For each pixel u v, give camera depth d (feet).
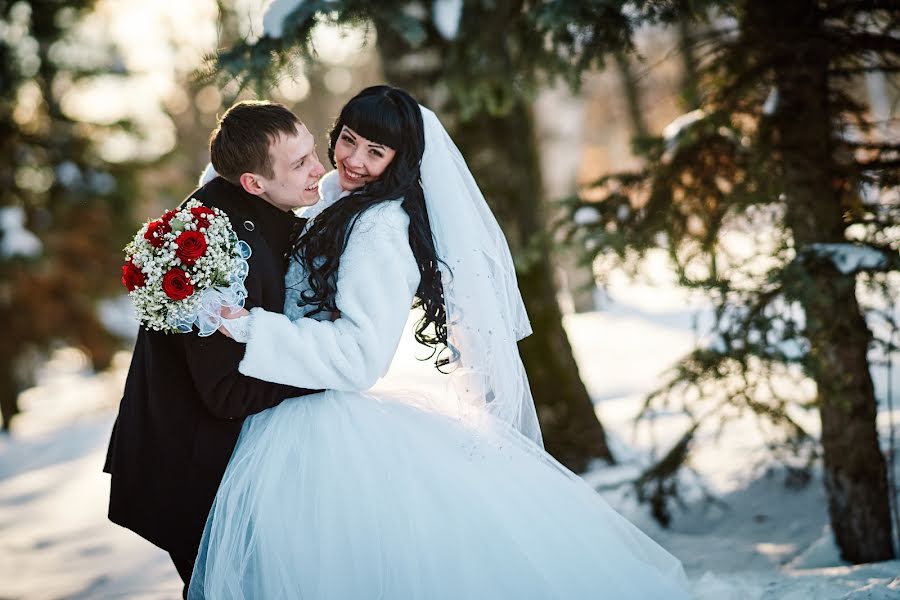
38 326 40.14
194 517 8.21
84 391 52.75
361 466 7.97
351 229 8.13
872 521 13.48
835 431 13.56
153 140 40.04
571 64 13.93
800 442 14.49
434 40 17.67
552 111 48.65
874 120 13.41
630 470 18.76
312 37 12.36
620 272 14.34
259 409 8.04
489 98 15.33
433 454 8.13
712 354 13.01
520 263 15.37
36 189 38.19
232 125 8.06
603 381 31.40
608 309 49.14
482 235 8.56
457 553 7.73
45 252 37.50
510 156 18.92
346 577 7.67
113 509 8.31
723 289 12.54
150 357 8.18
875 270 11.57
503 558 7.77
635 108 43.39
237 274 7.73
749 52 13.20
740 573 12.35
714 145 13.97
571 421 19.40
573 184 49.67
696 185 14.12
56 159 37.88
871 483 13.47
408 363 22.08
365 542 7.71
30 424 43.50
